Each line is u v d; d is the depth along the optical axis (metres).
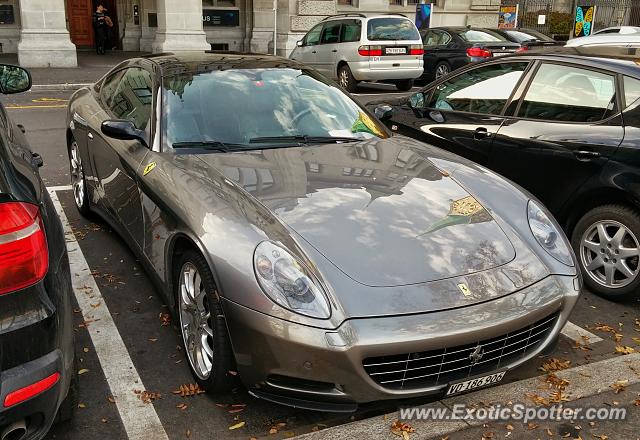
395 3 23.20
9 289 2.02
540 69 4.80
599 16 30.08
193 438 2.74
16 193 2.08
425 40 16.59
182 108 3.85
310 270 2.63
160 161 3.52
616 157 4.06
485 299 2.71
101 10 19.45
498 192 3.45
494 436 2.80
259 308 2.57
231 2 21.25
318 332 2.49
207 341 2.98
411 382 2.63
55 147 8.21
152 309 3.89
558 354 3.50
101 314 3.81
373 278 2.66
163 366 3.28
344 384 2.52
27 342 2.05
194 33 17.12
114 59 18.22
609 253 4.16
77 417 2.85
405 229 2.95
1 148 2.26
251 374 2.66
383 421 2.87
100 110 4.80
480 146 5.00
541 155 4.53
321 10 20.72
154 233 3.40
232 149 3.66
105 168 4.41
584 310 4.07
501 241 3.03
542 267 2.99
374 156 3.73
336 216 2.97
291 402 2.64
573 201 4.38
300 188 3.20
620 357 3.48
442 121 5.36
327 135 3.96
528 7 33.34
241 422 2.85
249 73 4.28
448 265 2.79
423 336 2.52
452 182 3.48
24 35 15.63
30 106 11.33
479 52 14.99
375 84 16.61
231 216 2.87
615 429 2.87
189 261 3.00
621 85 4.22
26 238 2.06
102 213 4.75
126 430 2.78
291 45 20.56
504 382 3.21
